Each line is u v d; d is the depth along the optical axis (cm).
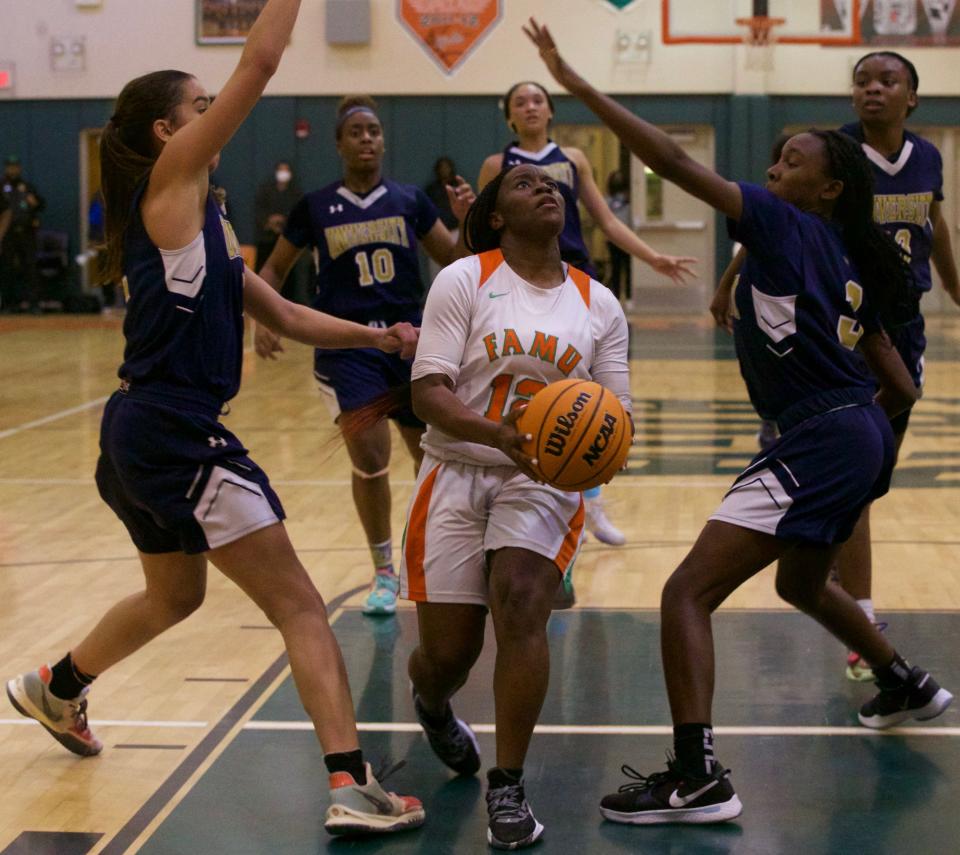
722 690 485
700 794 368
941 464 959
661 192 2300
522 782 377
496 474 371
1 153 2302
